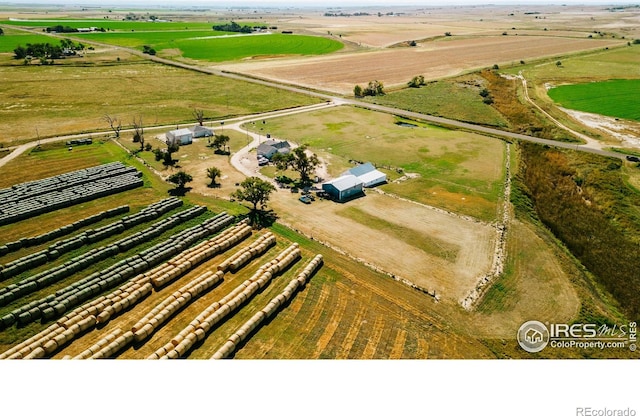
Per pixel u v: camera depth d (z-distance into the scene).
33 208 53.16
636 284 45.69
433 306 39.16
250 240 49.19
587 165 75.81
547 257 47.88
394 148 82.31
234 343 32.59
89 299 38.53
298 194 62.31
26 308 36.41
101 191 58.66
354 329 35.69
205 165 72.06
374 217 55.78
